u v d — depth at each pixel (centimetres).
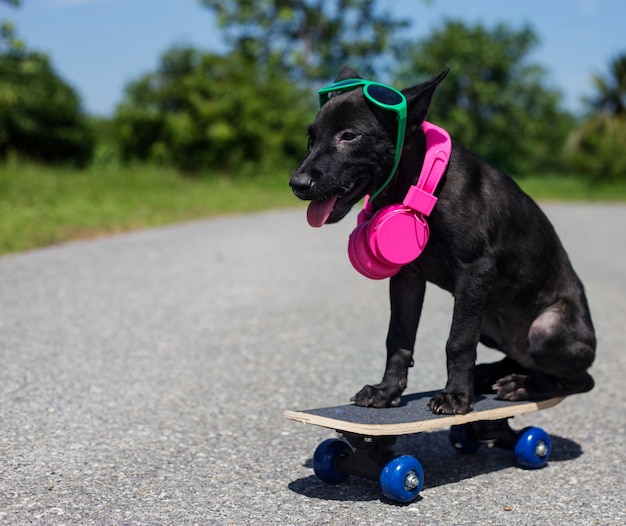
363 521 324
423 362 605
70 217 1309
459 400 355
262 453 405
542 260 393
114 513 321
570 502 355
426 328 727
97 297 761
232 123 2745
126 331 643
